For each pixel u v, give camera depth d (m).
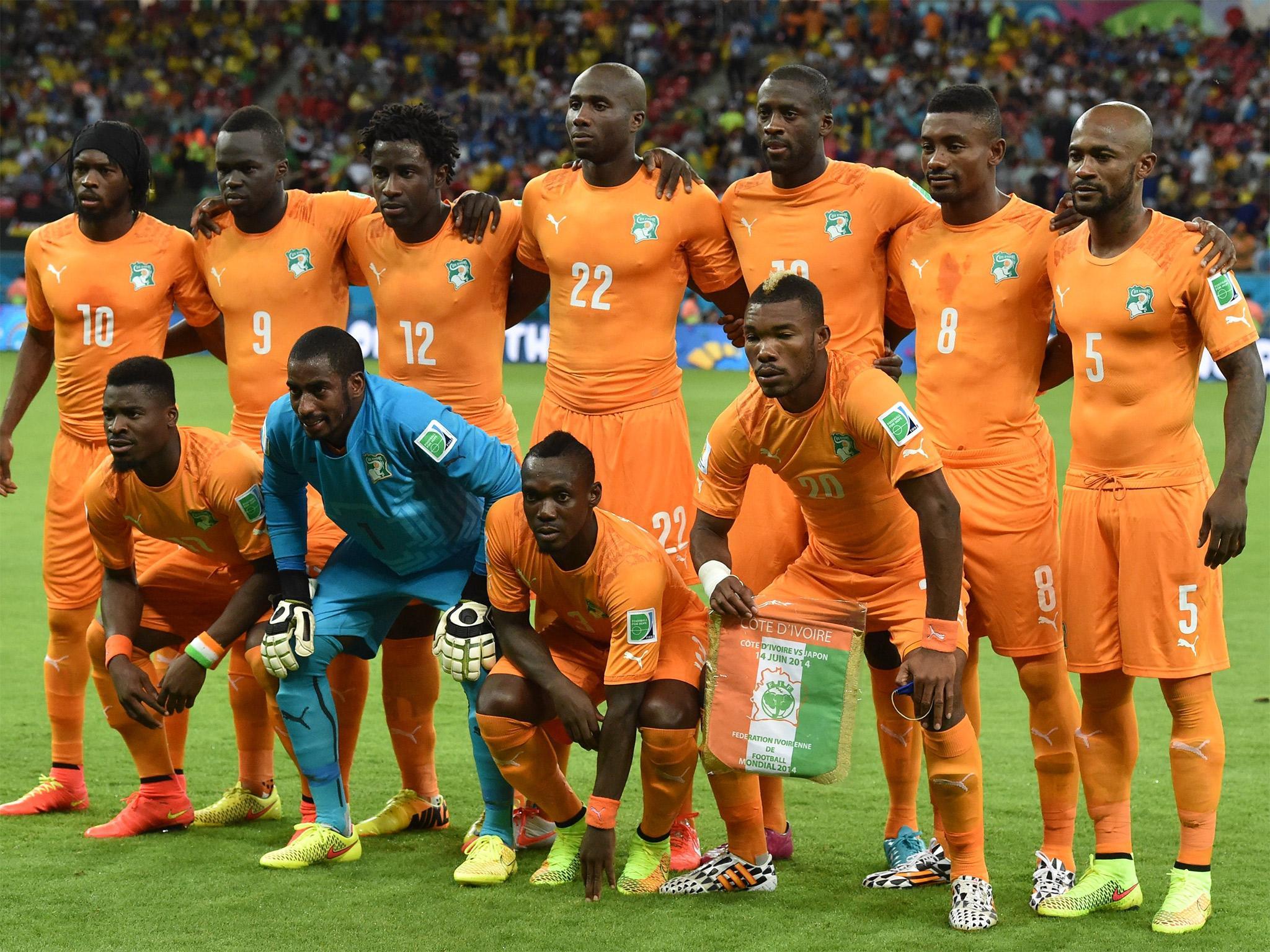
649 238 7.24
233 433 7.87
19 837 6.88
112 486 6.62
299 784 7.91
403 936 5.58
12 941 5.48
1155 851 6.73
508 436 7.79
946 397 6.61
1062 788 6.32
